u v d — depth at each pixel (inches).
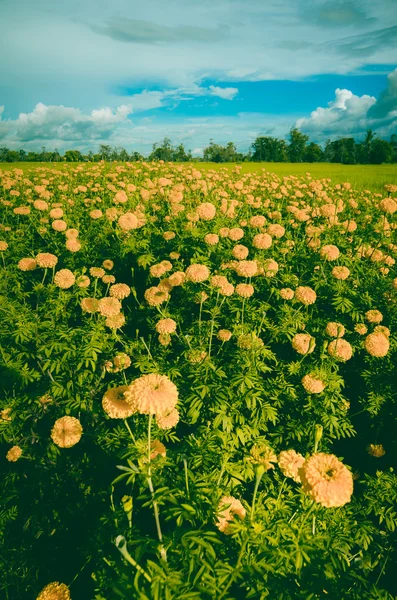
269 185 563.2
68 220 337.1
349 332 183.2
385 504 128.1
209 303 195.6
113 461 131.8
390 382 159.2
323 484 64.9
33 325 163.8
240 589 76.3
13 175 656.4
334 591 69.6
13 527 125.3
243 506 93.5
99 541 105.0
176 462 107.1
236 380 134.9
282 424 148.5
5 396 157.2
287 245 257.9
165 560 64.2
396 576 115.3
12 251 271.7
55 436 112.4
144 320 211.5
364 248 250.2
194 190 406.9
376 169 1750.7
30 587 111.7
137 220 259.3
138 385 81.2
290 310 189.2
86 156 1691.7
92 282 228.4
